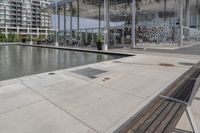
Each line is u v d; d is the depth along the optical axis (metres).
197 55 14.44
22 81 6.37
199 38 44.81
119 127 3.38
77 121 3.60
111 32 27.16
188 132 3.28
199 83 3.69
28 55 17.86
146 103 4.44
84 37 29.42
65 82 6.31
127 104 4.40
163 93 5.10
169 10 32.66
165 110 4.04
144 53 16.14
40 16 114.94
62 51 22.20
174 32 26.41
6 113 3.91
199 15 42.84
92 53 19.31
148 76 7.23
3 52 21.50
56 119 3.67
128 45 25.59
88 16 42.03
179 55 14.47
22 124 3.47
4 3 99.56
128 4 29.14
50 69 10.15
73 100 4.65
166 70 8.41
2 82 6.23
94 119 3.68
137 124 3.47
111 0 26.48
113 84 6.09
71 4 30.39
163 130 3.25
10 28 102.25
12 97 4.82
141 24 27.45
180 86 5.70
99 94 5.10
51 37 39.09
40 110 4.06
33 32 111.94
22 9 107.00
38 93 5.15
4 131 3.23
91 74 7.59
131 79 6.76
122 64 10.15
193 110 4.16
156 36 26.81
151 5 29.02
